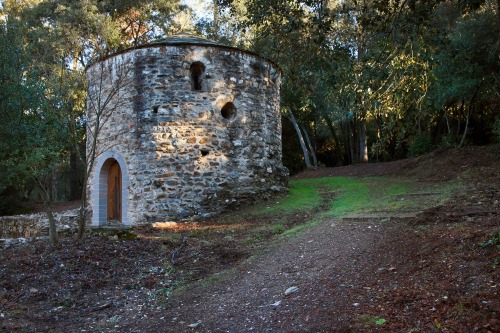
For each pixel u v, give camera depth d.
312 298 4.94
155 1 24.47
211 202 12.09
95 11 22.59
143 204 12.02
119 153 12.60
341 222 8.43
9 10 23.20
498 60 15.09
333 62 7.17
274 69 14.28
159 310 5.27
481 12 15.95
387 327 3.90
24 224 16.97
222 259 7.30
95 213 13.13
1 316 4.98
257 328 4.43
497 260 4.68
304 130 29.03
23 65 9.64
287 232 8.56
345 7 7.29
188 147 12.20
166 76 12.34
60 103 10.32
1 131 8.93
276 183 13.89
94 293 5.87
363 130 26.81
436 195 10.41
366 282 5.11
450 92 15.79
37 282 6.08
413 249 5.81
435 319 3.87
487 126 22.00
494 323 3.61
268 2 6.98
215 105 12.56
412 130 7.63
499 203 8.09
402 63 6.16
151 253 7.63
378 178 17.41
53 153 9.10
